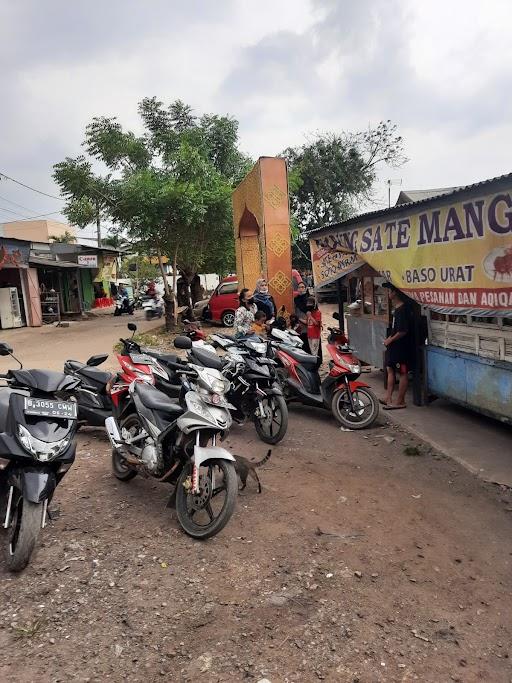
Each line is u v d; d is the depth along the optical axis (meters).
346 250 8.61
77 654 2.82
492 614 3.13
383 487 4.97
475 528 4.16
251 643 2.89
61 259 28.67
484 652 2.82
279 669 2.70
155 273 47.19
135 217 17.23
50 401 3.68
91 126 20.84
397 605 3.21
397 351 7.41
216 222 19.17
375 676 2.65
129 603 3.25
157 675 2.68
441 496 4.76
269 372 6.35
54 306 27.20
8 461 3.62
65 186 19.45
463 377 6.66
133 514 4.45
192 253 20.06
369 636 2.94
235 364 6.51
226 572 3.58
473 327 6.46
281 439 6.27
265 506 4.56
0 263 19.70
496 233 5.34
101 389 6.48
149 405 4.59
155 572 3.58
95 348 14.57
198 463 3.87
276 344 7.77
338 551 3.82
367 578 3.49
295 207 36.41
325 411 7.75
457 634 2.96
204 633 2.98
